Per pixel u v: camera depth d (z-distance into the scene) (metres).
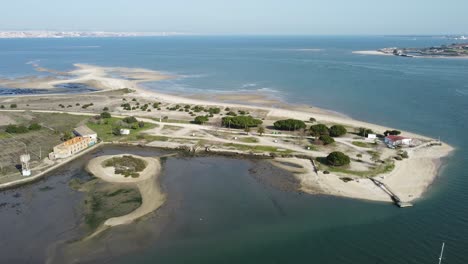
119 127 135.75
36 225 72.00
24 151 111.31
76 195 84.56
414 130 136.88
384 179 92.44
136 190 87.25
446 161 104.94
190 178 94.69
